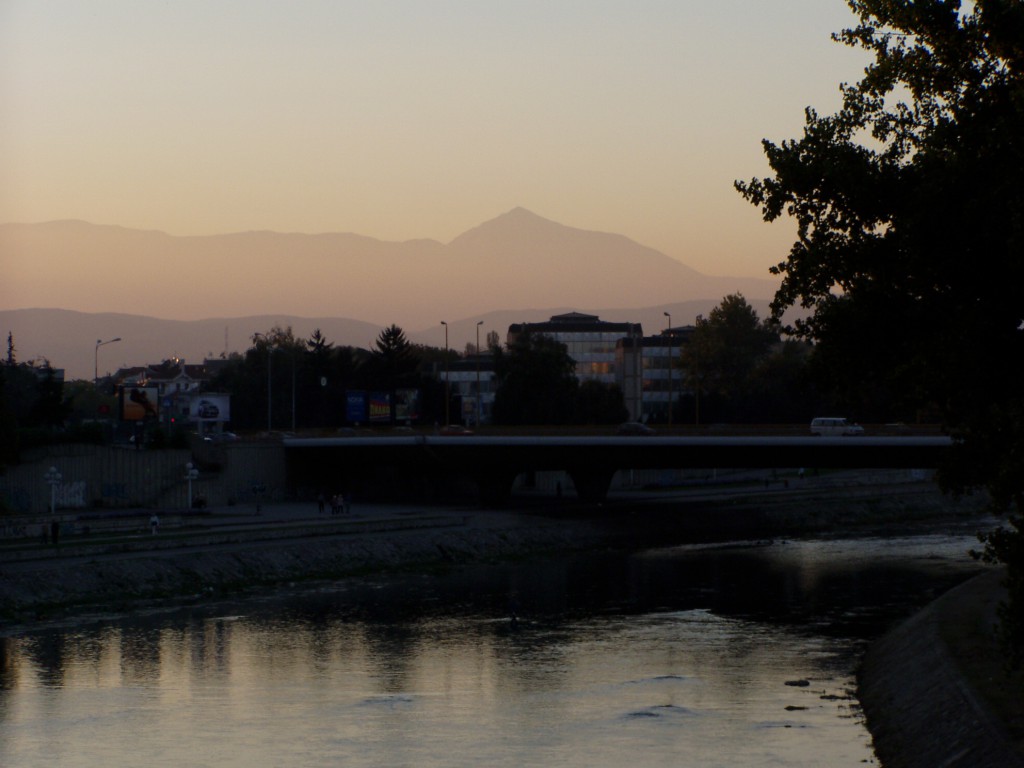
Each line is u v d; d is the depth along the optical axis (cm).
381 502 16112
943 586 9550
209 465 15062
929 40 3947
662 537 13638
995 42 3809
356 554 10812
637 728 5269
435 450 14500
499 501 15150
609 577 10338
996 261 3703
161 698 5903
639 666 6612
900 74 4003
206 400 18712
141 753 4950
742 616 8250
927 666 5581
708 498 16300
